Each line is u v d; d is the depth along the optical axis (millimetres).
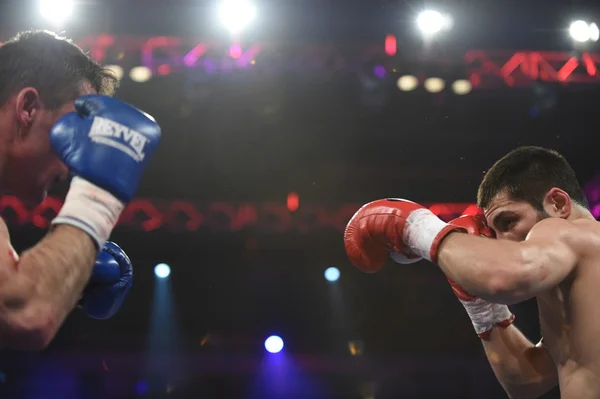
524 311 7062
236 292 7602
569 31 6676
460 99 7340
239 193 7656
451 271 1658
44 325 1323
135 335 7367
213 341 7438
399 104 7410
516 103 7336
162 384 7199
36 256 1352
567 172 1929
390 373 7309
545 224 1737
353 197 7688
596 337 1687
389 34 6953
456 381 7238
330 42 7066
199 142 7617
